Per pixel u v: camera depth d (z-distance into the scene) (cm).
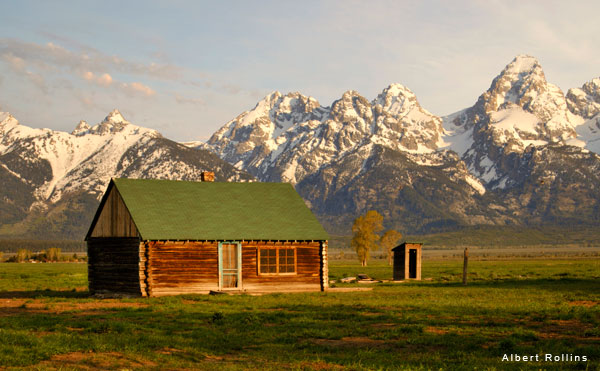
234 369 2062
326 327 3067
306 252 5528
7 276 9269
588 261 16225
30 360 2059
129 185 5394
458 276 8631
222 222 5369
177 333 2847
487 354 2383
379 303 4231
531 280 7219
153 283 4959
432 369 2108
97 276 5319
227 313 3638
